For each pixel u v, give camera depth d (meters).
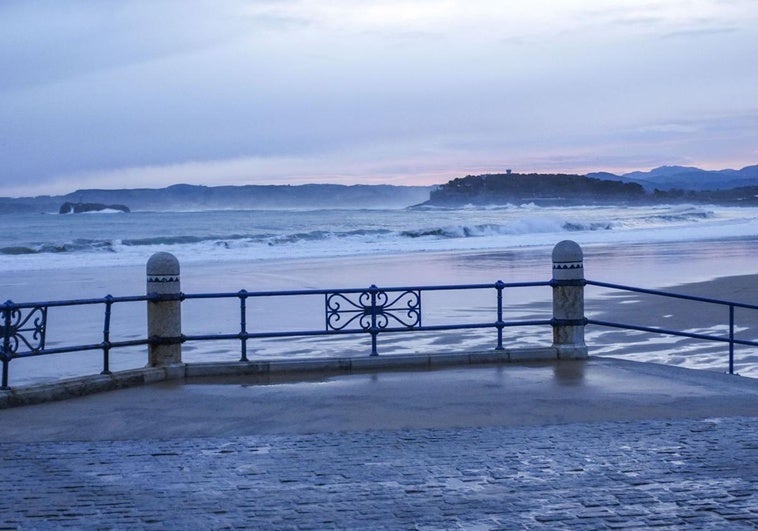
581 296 13.95
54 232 90.00
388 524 6.54
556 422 9.85
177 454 8.66
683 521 6.52
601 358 14.05
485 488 7.41
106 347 12.05
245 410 10.59
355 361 13.23
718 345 19.94
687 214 114.19
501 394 11.32
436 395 11.31
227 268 42.78
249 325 23.42
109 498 7.25
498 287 13.61
